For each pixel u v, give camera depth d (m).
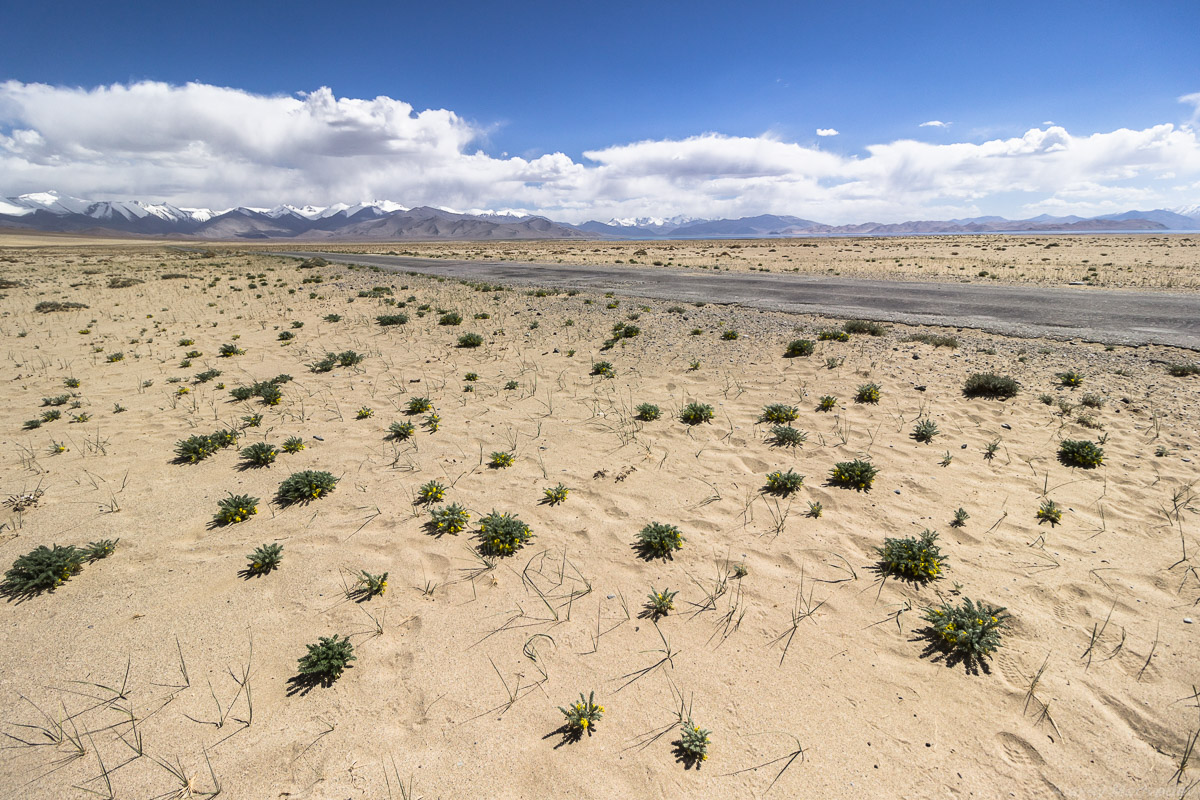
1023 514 5.58
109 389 11.30
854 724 3.47
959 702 3.58
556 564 5.20
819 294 19.03
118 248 96.50
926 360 10.29
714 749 3.34
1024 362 9.80
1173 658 3.78
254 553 5.46
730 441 7.69
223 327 17.81
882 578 4.78
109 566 5.32
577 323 15.62
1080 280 21.62
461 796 3.10
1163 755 3.16
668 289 21.80
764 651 4.08
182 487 6.91
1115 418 7.46
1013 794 3.02
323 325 17.44
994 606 4.35
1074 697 3.55
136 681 3.96
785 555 5.18
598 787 3.15
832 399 8.66
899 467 6.66
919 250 51.25
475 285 24.34
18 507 6.43
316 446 8.14
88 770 3.30
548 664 4.03
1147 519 5.30
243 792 3.16
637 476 6.85
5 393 11.22
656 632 4.31
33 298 24.91
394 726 3.56
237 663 4.11
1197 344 10.38
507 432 8.44
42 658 4.19
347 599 4.79
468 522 5.93
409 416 9.31
